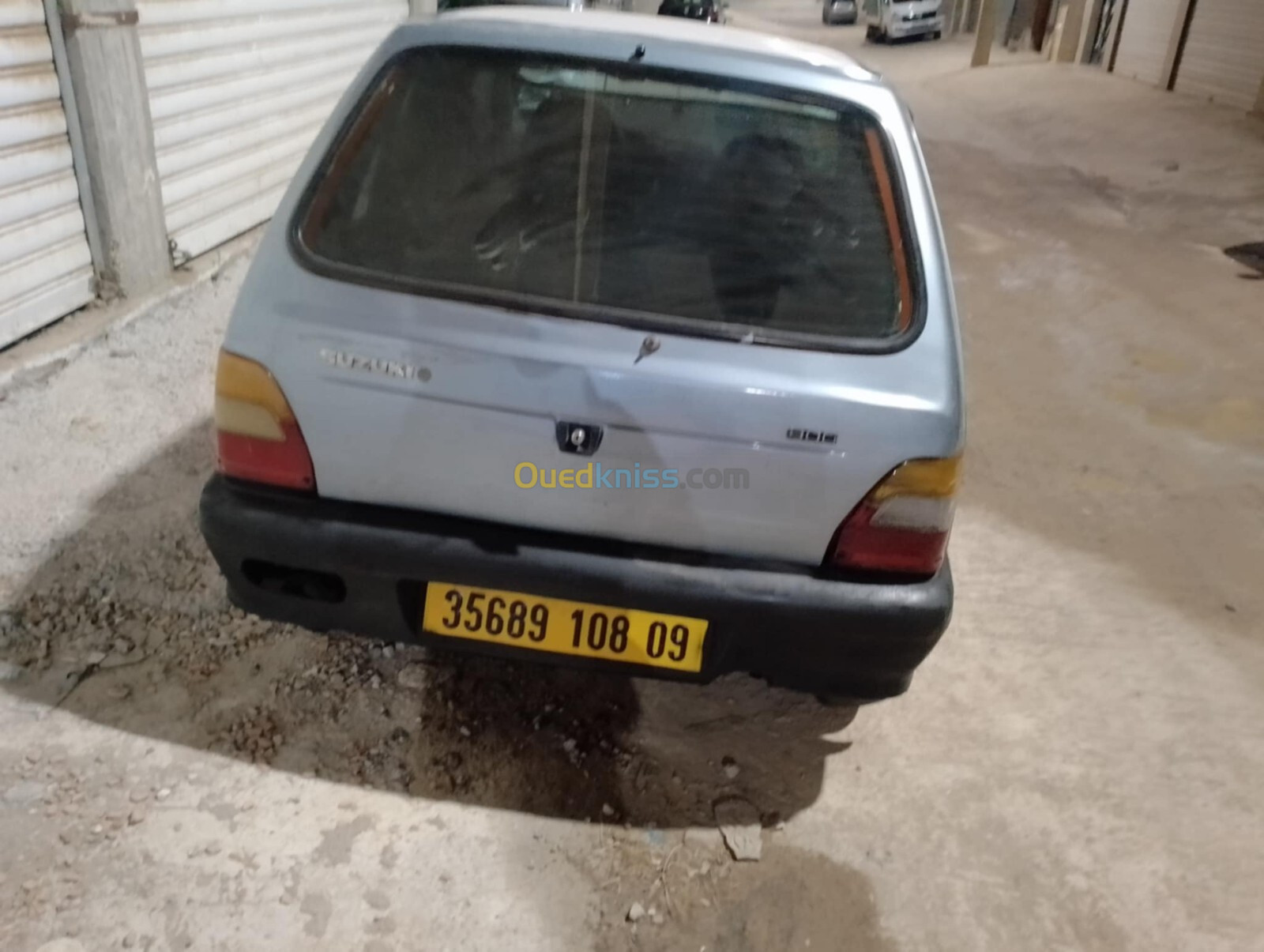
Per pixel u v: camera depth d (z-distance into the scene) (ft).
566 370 5.68
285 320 5.85
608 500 5.95
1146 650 9.52
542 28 6.66
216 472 6.34
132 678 7.41
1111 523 11.83
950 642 9.32
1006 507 11.96
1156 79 46.60
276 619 6.62
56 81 11.98
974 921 6.50
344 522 6.02
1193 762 8.12
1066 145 38.45
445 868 6.30
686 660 6.25
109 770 6.63
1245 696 9.00
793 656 6.30
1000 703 8.57
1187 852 7.24
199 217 15.75
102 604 8.10
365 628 6.46
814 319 6.03
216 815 6.41
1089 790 7.71
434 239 6.14
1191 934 6.61
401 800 6.73
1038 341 17.90
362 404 5.85
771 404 5.73
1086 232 26.21
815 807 7.22
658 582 5.98
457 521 6.10
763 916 6.31
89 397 11.34
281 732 7.11
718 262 6.14
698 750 7.55
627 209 6.27
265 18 16.87
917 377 5.92
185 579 8.49
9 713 6.97
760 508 5.96
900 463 5.87
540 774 7.09
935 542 6.13
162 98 14.30
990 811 7.39
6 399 11.03
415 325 5.76
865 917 6.42
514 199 6.28
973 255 23.26
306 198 6.18
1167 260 23.89
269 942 5.70
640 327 5.84
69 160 12.42
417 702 7.54
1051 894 6.77
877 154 6.44
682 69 6.48
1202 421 14.92
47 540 8.77
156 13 13.83
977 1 79.46
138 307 13.58
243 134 16.74
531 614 6.17
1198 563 11.12
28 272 11.98
